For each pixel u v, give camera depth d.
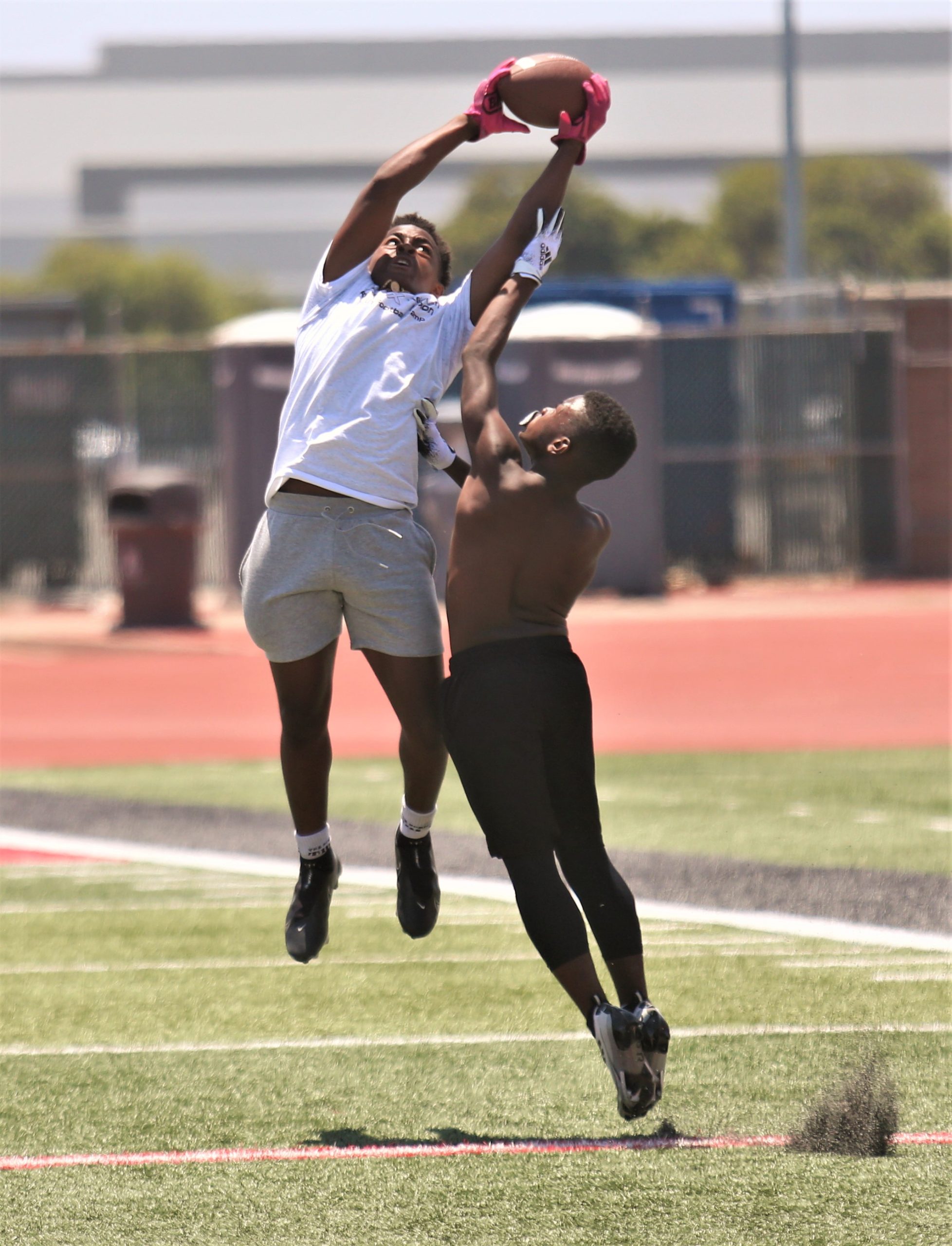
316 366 17.31
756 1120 16.06
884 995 20.55
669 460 80.94
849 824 31.81
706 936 23.62
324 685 18.09
